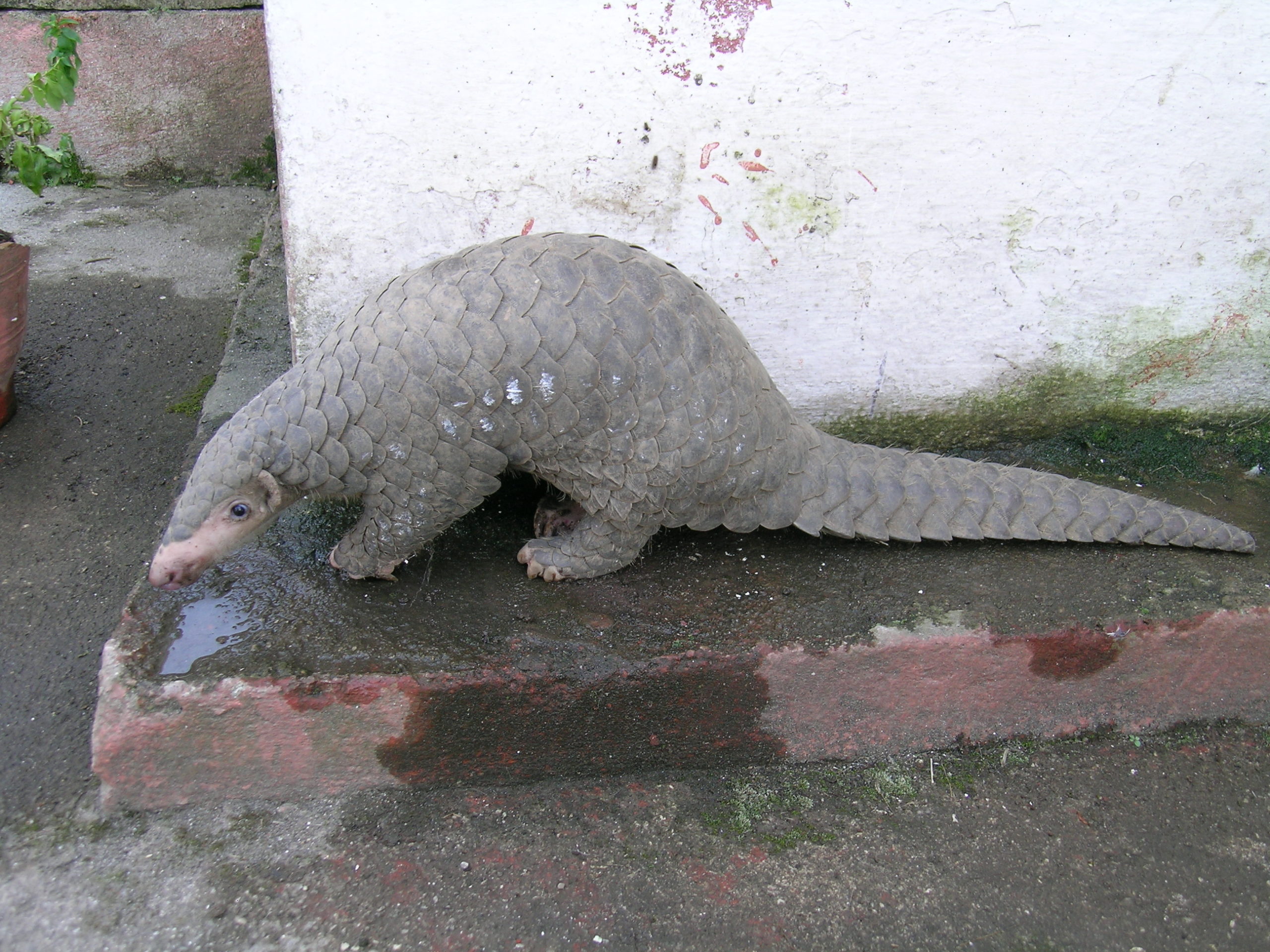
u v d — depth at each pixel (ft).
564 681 6.86
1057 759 7.76
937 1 7.95
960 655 7.38
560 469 6.92
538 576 7.64
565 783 7.34
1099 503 8.19
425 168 8.25
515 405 6.43
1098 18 8.16
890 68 8.20
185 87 16.85
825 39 8.02
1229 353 9.89
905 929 6.48
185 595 7.15
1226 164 8.90
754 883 6.70
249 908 6.28
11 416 10.85
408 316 6.44
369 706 6.69
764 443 7.14
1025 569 8.06
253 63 16.84
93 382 11.69
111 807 6.74
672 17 7.82
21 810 6.72
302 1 7.44
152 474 10.24
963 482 8.02
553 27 7.76
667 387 6.62
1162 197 9.02
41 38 15.97
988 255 9.14
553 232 7.10
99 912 6.17
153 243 15.28
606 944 6.27
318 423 6.44
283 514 8.04
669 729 7.27
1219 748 7.91
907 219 8.89
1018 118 8.52
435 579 7.56
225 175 17.74
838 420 9.91
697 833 7.03
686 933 6.37
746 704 7.28
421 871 6.61
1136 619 7.55
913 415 9.94
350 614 7.11
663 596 7.55
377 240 8.54
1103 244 9.20
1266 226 9.25
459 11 7.61
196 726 6.54
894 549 8.26
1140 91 8.50
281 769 6.88
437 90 7.92
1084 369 9.83
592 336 6.39
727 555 8.06
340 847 6.73
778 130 8.38
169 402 11.45
